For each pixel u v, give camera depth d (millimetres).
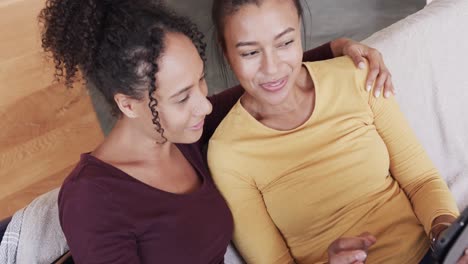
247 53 1095
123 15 899
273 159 1172
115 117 1010
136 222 960
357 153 1195
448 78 1604
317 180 1183
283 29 1067
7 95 2928
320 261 1191
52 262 1017
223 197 1163
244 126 1169
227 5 1072
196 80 943
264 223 1179
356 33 2639
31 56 3219
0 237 1085
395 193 1238
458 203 1489
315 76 1200
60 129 2648
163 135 990
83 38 913
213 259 1080
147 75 901
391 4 2770
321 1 2871
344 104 1207
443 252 841
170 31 916
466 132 1658
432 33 1567
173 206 1004
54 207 1109
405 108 1505
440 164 1611
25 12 3766
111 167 965
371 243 991
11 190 2355
